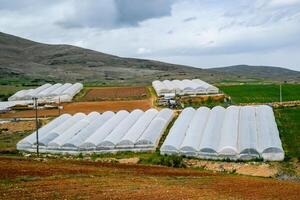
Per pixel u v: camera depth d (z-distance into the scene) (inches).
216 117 3157.0
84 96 5226.4
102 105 4503.0
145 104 4451.3
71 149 2783.0
